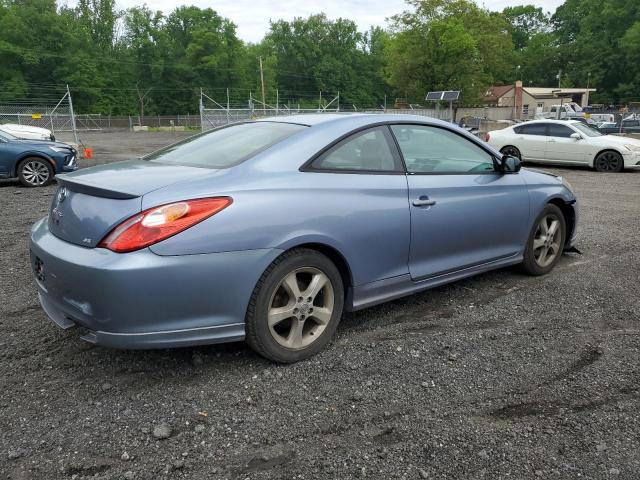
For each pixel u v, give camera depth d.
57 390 2.95
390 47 55.09
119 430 2.59
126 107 80.19
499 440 2.54
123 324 2.72
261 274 3.00
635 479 2.28
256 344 3.10
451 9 51.62
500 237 4.48
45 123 28.25
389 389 2.98
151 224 2.71
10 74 70.31
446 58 50.38
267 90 93.44
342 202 3.32
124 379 3.07
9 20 70.25
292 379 3.07
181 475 2.29
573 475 2.30
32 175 11.15
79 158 18.30
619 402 2.87
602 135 15.26
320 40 102.44
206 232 2.80
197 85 85.56
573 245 6.02
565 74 101.69
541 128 15.50
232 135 3.72
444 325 3.87
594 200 9.84
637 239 6.55
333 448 2.47
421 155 3.96
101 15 85.69
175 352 3.38
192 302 2.82
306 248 3.22
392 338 3.63
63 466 2.34
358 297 3.54
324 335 3.37
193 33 85.69
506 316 4.05
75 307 2.85
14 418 2.68
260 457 2.41
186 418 2.69
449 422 2.68
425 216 3.80
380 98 104.25
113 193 2.81
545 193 4.86
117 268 2.65
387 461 2.38
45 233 3.21
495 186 4.38
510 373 3.17
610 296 4.48
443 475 2.30
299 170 3.27
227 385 3.00
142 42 82.25
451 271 4.11
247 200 2.96
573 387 3.02
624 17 93.69
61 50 73.81
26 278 4.86
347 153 3.52
